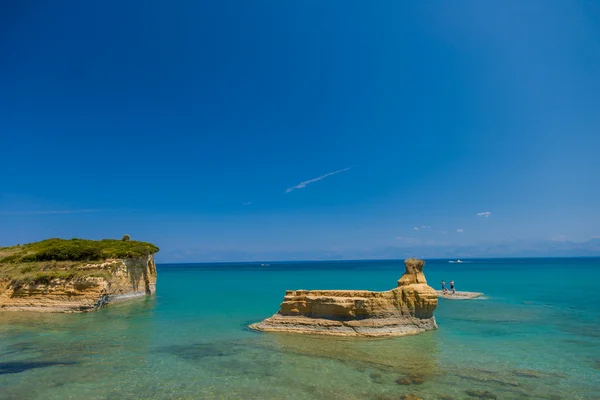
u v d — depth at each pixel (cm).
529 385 1619
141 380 1672
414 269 2692
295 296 2723
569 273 10544
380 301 2525
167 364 1905
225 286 6931
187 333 2606
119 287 4406
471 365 1881
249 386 1603
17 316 3369
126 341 2380
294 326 2620
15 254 4412
